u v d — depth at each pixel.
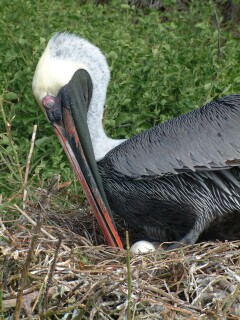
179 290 10.66
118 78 15.20
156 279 10.87
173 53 16.00
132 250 12.14
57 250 10.02
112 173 12.54
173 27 18.25
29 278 10.64
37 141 14.39
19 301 9.93
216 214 12.28
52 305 10.42
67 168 13.98
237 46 17.30
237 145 12.09
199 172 12.19
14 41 16.61
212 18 21.22
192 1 20.77
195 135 12.21
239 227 12.41
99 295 10.27
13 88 15.67
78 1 21.62
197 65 15.98
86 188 12.43
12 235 11.48
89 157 12.46
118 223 13.51
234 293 10.20
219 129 12.21
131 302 10.17
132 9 19.25
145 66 15.45
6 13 18.67
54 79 12.56
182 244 11.80
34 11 18.72
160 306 10.20
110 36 17.16
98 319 10.31
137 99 15.29
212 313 10.16
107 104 14.80
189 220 12.51
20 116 15.11
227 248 11.38
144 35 18.16
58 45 12.88
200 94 14.95
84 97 12.85
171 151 12.16
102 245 11.81
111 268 10.98
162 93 14.98
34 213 12.68
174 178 12.27
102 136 13.02
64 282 10.53
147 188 12.39
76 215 13.25
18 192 12.50
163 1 20.53
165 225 12.75
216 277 10.68
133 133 14.69
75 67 12.80
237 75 15.54
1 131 15.01
